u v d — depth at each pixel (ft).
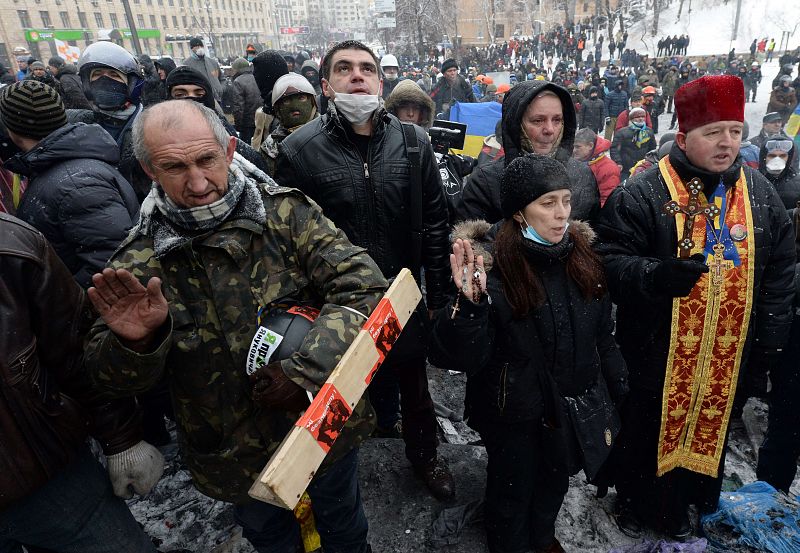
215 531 7.39
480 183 7.93
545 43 120.16
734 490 8.86
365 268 4.35
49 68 31.27
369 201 7.00
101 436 4.68
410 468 8.32
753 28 136.15
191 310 4.17
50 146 6.80
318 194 7.04
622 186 6.77
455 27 122.21
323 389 3.63
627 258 6.33
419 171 7.08
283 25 397.80
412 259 7.45
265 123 14.62
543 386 5.89
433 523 7.32
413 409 7.69
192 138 3.77
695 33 142.72
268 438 4.45
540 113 7.18
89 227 6.84
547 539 6.79
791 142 13.76
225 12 259.39
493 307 5.65
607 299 6.07
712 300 6.36
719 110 5.68
